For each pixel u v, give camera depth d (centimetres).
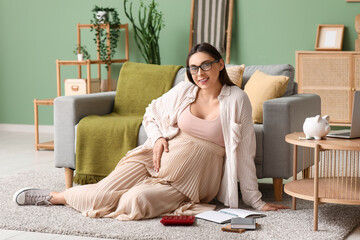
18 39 617
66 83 508
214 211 265
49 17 604
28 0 609
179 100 282
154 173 280
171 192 268
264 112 295
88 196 268
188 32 561
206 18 543
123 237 232
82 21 593
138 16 575
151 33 547
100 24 545
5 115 627
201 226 245
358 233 240
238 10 545
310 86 504
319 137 248
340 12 518
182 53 565
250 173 274
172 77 369
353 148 229
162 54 571
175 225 247
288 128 291
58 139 338
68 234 240
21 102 621
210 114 276
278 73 348
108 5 584
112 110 376
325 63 498
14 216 265
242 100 273
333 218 257
